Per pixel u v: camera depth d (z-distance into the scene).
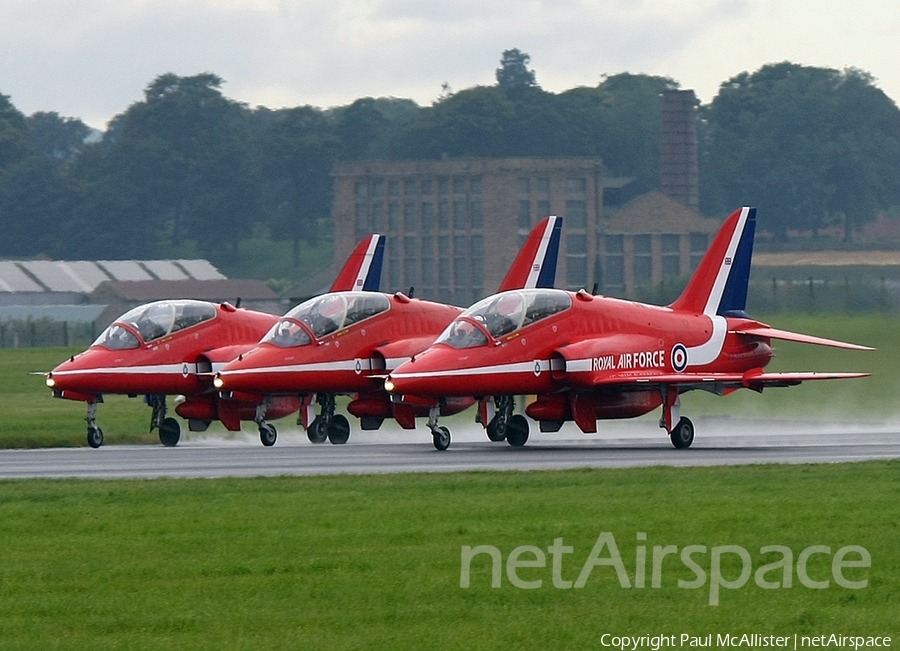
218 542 61.84
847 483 81.06
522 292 118.56
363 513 69.25
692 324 126.19
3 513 70.69
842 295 193.50
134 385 129.62
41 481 84.56
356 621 48.28
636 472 88.25
